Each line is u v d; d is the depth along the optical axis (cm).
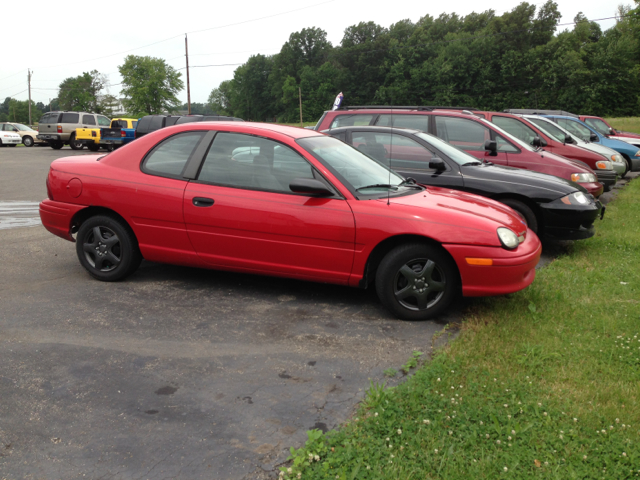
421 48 8925
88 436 276
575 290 499
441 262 423
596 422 284
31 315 430
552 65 8306
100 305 455
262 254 457
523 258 419
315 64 11912
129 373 341
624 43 7656
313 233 438
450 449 257
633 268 578
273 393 319
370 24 10806
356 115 859
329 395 318
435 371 333
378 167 509
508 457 254
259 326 418
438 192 495
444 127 803
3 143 3403
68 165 522
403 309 434
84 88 10288
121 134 2775
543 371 338
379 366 355
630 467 250
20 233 734
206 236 469
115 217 504
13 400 307
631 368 343
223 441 273
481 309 453
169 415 295
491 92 8694
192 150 481
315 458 254
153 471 249
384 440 266
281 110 12788
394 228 420
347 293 500
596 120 1820
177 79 8000
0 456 259
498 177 635
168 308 452
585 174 749
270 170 457
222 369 348
